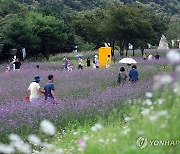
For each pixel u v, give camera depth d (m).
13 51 89.00
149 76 44.38
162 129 8.66
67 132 17.67
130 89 29.69
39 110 21.80
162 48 125.69
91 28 104.81
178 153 8.13
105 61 71.44
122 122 15.57
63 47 116.44
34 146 15.45
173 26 143.38
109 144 9.68
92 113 21.67
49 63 74.94
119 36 95.25
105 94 27.50
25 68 62.62
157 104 11.51
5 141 17.84
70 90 32.69
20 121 19.83
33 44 94.38
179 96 8.77
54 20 105.81
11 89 34.44
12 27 91.81
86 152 9.86
